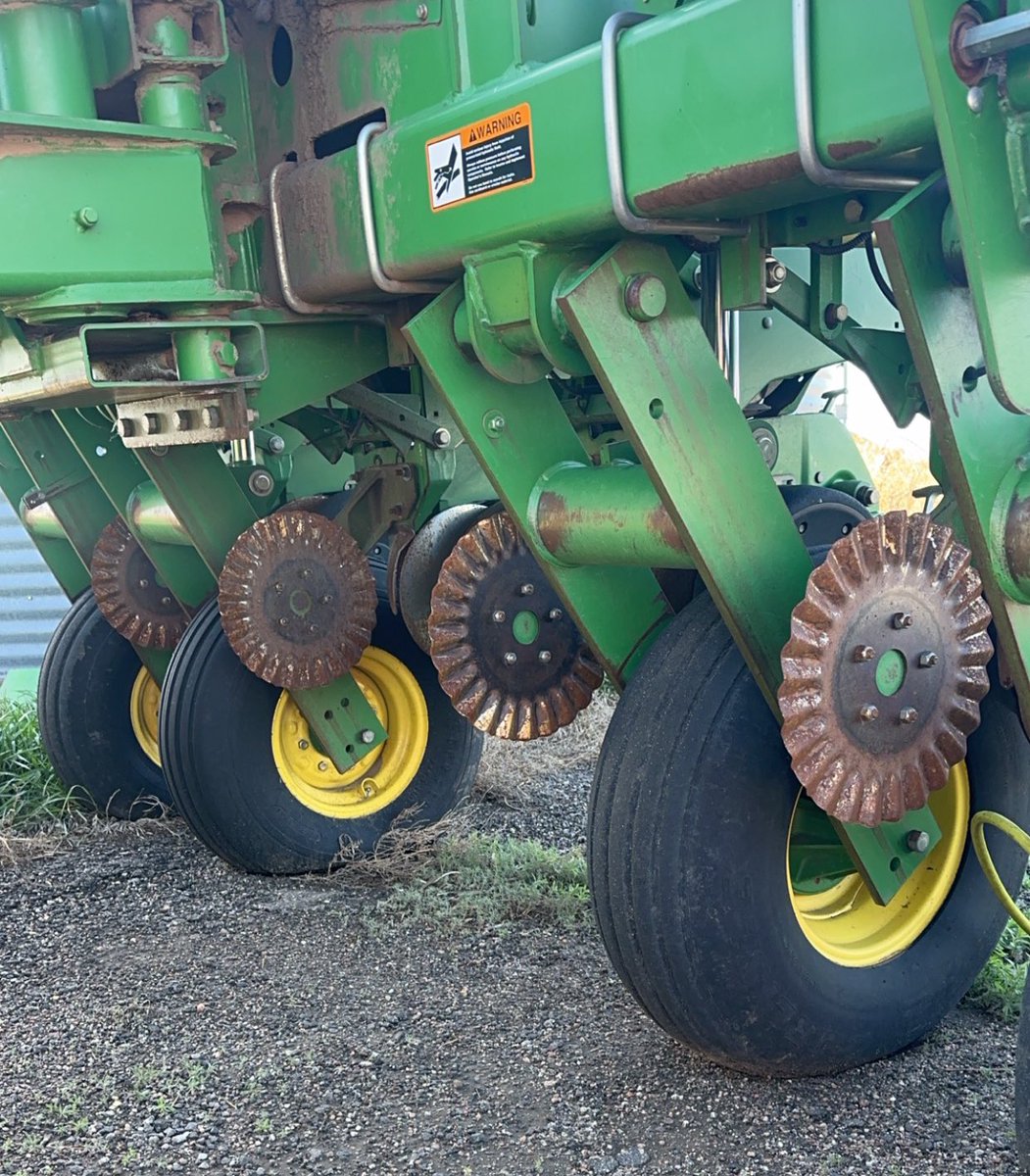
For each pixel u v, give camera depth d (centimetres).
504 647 317
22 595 809
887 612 222
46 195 269
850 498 315
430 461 394
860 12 194
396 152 281
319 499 418
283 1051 295
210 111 324
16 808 498
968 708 237
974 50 176
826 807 222
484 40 275
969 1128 249
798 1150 243
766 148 209
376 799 448
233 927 379
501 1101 267
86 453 439
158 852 460
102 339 301
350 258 301
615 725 265
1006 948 326
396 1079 279
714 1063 278
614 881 256
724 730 252
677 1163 240
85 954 362
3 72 272
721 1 213
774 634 251
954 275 208
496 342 271
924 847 271
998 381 191
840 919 289
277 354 339
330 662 385
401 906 387
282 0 318
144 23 278
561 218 244
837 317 324
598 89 233
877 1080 270
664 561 258
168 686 419
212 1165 248
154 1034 307
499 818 484
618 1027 300
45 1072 289
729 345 340
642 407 241
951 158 181
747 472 252
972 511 213
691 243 278
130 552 468
